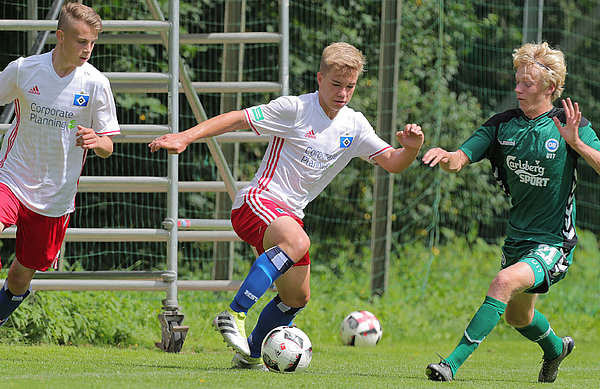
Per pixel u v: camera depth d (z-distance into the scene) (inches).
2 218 655.8
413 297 1549.0
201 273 1569.9
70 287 884.0
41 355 776.3
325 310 1352.1
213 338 1035.9
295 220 646.5
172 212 905.5
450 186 2005.4
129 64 1437.0
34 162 679.7
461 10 2014.0
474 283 1732.3
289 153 656.4
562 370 840.9
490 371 807.1
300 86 1797.5
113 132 692.1
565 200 673.0
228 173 954.1
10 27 866.8
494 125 690.8
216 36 945.5
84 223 1513.3
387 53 1412.4
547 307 1507.1
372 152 683.4
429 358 992.2
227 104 1181.1
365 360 920.3
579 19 2182.6
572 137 641.6
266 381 588.7
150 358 796.6
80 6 653.9
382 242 1441.9
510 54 2076.8
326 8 1803.6
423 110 1969.7
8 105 909.8
